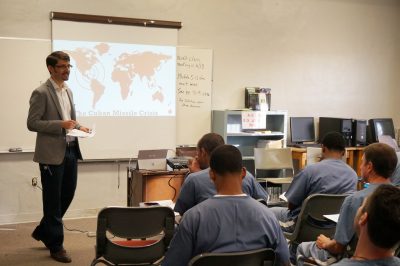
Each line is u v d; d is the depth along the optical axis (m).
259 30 5.94
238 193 1.70
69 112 3.81
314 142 6.27
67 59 3.63
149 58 5.30
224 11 5.70
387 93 6.93
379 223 1.17
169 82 5.43
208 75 5.68
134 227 2.56
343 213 2.24
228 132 5.64
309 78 6.34
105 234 2.55
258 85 6.02
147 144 5.38
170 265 1.66
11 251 3.92
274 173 5.64
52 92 3.60
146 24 5.23
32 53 4.75
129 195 4.14
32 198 4.89
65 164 3.71
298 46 6.21
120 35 5.14
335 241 2.28
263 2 5.91
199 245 1.63
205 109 5.71
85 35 4.97
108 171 5.25
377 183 2.23
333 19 6.39
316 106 6.44
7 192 4.79
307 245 2.67
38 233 3.74
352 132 6.12
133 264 2.63
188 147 5.32
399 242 1.19
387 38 6.81
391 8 6.79
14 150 4.73
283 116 5.96
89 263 3.68
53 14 4.77
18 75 4.70
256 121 5.72
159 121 5.42
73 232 4.53
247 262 1.61
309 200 2.84
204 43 5.64
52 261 3.70
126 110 5.24
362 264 1.19
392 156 2.25
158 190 3.71
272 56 6.06
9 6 4.63
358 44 6.61
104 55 5.08
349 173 3.05
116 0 5.10
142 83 5.29
